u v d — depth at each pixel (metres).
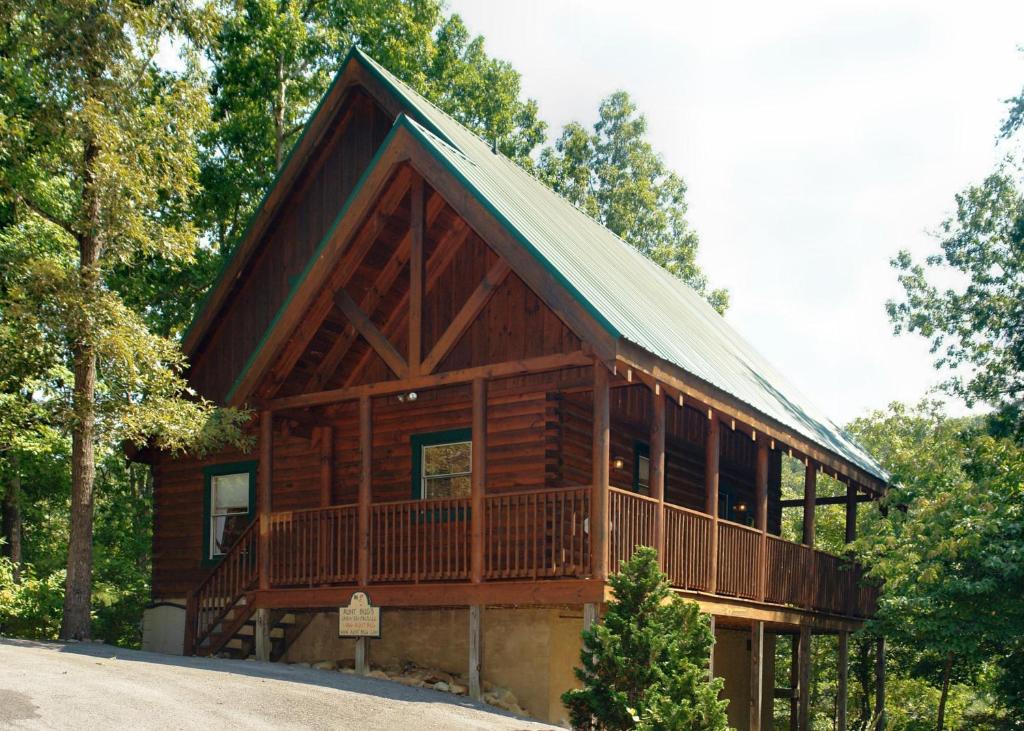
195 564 23.16
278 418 20.17
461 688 17.03
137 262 30.75
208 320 23.62
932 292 34.59
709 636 13.29
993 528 18.89
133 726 10.41
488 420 19.02
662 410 16.48
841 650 24.05
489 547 16.19
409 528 17.06
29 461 28.30
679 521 17.00
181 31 20.36
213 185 32.47
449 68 38.22
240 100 32.94
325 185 22.95
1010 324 31.91
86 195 19.86
